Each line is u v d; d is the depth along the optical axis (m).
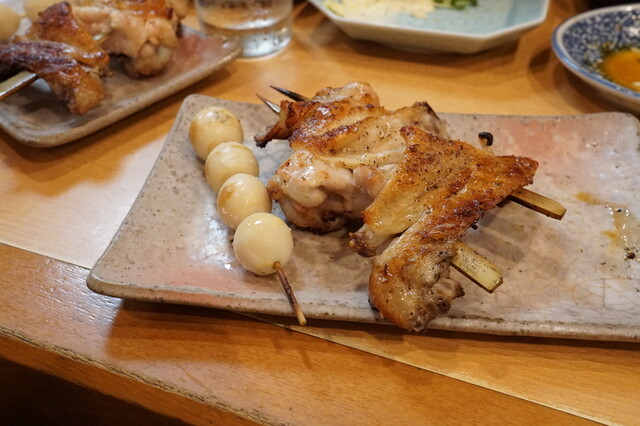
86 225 0.25
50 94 0.32
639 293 0.21
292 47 0.39
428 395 0.18
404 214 0.20
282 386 0.19
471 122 0.28
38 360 0.20
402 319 0.18
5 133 0.30
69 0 0.34
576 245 0.23
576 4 0.43
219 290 0.20
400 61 0.37
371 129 0.23
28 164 0.29
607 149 0.27
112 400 0.21
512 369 0.19
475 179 0.20
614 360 0.19
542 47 0.38
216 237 0.23
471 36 0.33
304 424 0.18
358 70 0.36
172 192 0.25
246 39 0.36
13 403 0.25
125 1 0.32
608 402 0.18
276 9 0.36
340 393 0.18
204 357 0.19
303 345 0.20
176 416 0.19
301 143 0.22
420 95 0.34
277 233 0.20
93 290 0.20
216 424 0.18
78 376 0.20
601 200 0.25
